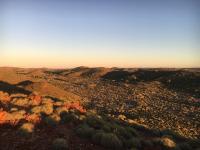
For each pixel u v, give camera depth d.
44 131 15.79
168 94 109.12
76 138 15.66
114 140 15.36
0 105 22.39
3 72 111.06
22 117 17.33
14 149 12.74
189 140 24.12
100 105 74.38
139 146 16.53
